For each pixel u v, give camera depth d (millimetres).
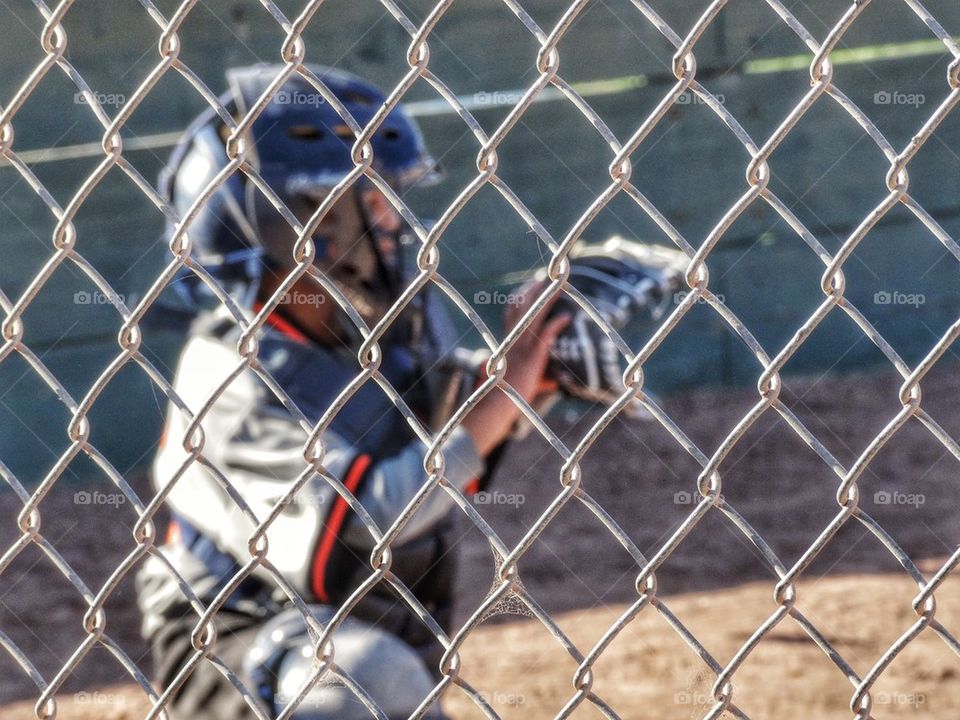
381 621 3926
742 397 12914
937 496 9633
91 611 2482
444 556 4109
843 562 8289
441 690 2396
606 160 12430
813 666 6488
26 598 8602
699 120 12516
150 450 11883
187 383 3957
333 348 4059
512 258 12328
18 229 11281
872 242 13234
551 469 11062
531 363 4008
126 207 11359
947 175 13156
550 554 8883
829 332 13406
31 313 11445
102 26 10984
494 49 11969
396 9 2172
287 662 3725
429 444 2342
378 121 2203
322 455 2371
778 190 12953
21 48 10898
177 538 4094
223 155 4184
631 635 7113
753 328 13258
